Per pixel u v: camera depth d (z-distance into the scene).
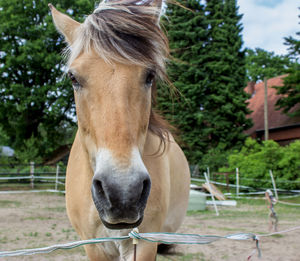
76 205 2.08
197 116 17.45
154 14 1.75
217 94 19.00
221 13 19.23
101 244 2.02
